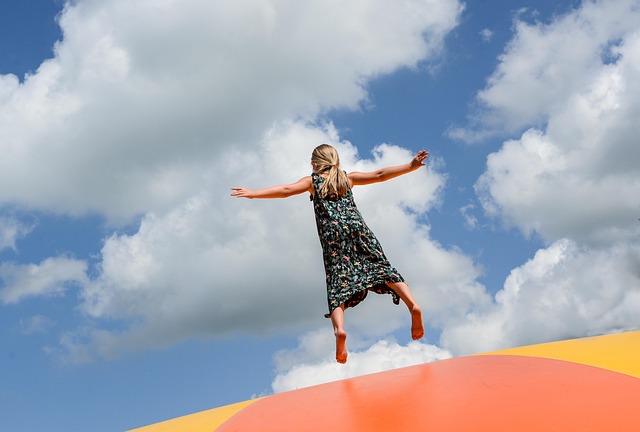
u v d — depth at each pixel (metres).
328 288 4.70
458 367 3.92
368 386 3.82
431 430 2.92
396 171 5.01
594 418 2.81
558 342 4.47
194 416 5.00
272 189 4.94
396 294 4.67
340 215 4.80
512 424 2.84
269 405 4.00
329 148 5.12
